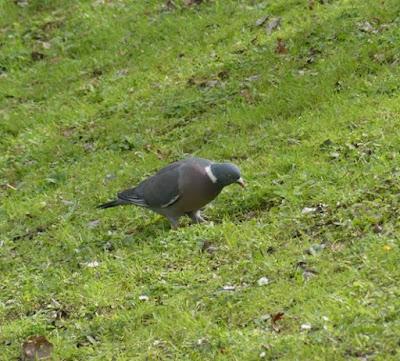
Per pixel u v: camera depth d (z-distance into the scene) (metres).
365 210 12.35
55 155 18.03
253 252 12.23
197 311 11.17
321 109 15.84
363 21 18.14
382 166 13.23
